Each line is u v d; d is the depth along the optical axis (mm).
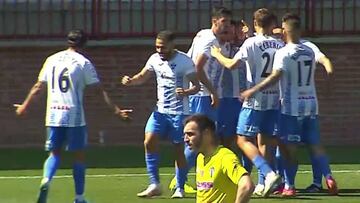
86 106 51031
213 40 36688
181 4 52094
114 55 51375
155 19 51938
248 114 35750
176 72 35531
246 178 21844
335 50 52188
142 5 51875
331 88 51938
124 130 51469
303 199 35750
